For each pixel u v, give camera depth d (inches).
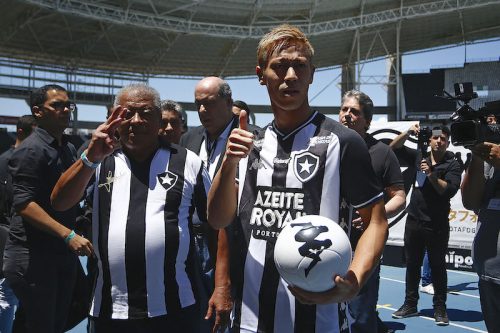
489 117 107.7
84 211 139.3
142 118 93.9
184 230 96.9
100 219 95.0
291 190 72.2
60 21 1040.2
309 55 71.2
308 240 62.2
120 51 1210.6
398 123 323.3
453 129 100.8
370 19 1071.0
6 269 125.6
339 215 71.9
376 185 71.9
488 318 106.6
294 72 69.4
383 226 71.1
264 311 72.2
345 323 74.2
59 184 87.9
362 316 140.1
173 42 1164.5
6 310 146.8
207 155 153.1
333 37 1192.8
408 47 1310.3
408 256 219.6
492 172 107.2
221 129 149.9
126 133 94.3
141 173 96.3
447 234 210.2
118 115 85.6
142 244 92.2
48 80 1205.7
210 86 146.2
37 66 1228.5
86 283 147.4
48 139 129.4
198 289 101.0
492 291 103.0
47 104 130.1
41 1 864.3
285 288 71.3
